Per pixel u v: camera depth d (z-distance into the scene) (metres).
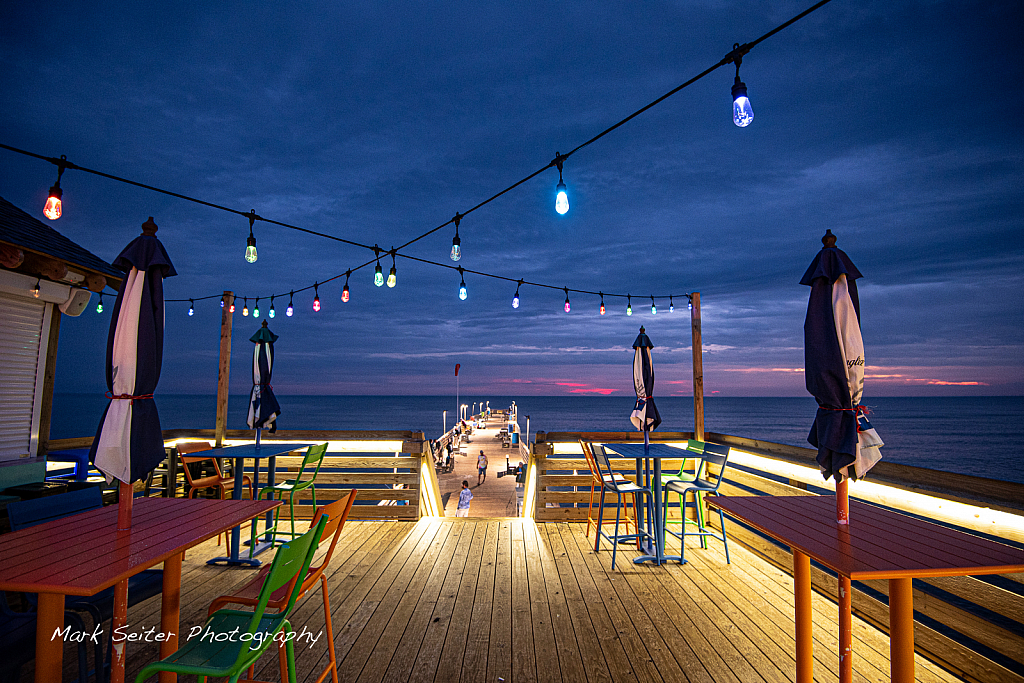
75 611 2.23
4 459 4.37
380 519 6.07
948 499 2.82
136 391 2.28
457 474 16.12
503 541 5.23
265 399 5.03
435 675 2.65
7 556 1.82
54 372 4.83
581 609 3.54
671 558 4.54
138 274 2.36
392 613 3.45
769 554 4.58
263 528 5.71
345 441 6.28
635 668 2.73
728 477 5.48
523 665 2.76
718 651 2.93
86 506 2.91
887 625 3.16
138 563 1.73
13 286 4.25
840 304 2.27
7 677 2.16
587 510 6.03
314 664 2.75
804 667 2.13
